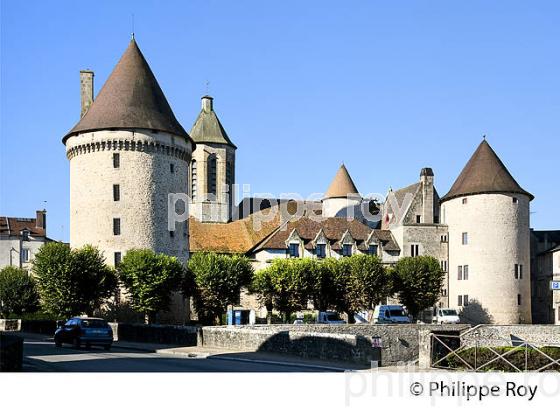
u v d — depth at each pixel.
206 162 98.94
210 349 41.81
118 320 63.12
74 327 42.12
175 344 46.62
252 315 64.44
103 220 66.06
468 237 80.44
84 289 59.44
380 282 68.88
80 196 67.31
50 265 58.75
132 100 67.94
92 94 75.94
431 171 86.31
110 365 30.00
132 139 66.44
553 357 28.95
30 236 103.81
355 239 81.06
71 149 68.44
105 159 66.62
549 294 83.12
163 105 70.12
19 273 84.62
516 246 79.12
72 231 68.00
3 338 26.83
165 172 68.56
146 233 66.69
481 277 78.75
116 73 69.25
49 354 36.81
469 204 80.69
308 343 36.44
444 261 83.00
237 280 63.31
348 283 67.44
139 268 60.09
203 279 61.97
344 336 34.09
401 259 75.06
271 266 65.69
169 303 61.94
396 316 65.69
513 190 79.44
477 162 82.25
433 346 31.72
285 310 64.88
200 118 101.25
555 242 88.44
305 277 64.31
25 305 83.38
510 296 78.12
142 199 66.75
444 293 82.31
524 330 62.28
